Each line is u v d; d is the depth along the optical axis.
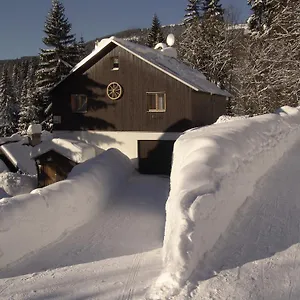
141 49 21.75
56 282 5.61
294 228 5.66
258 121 10.04
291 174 8.00
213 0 45.31
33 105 38.12
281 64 26.81
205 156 6.78
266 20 32.66
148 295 4.51
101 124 21.12
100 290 5.08
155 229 8.76
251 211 6.30
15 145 24.14
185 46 40.56
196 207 5.21
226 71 39.28
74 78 21.58
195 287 4.43
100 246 7.60
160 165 19.81
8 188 17.61
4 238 6.89
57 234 8.24
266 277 4.53
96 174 11.90
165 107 19.75
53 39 38.59
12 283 5.79
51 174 16.64
